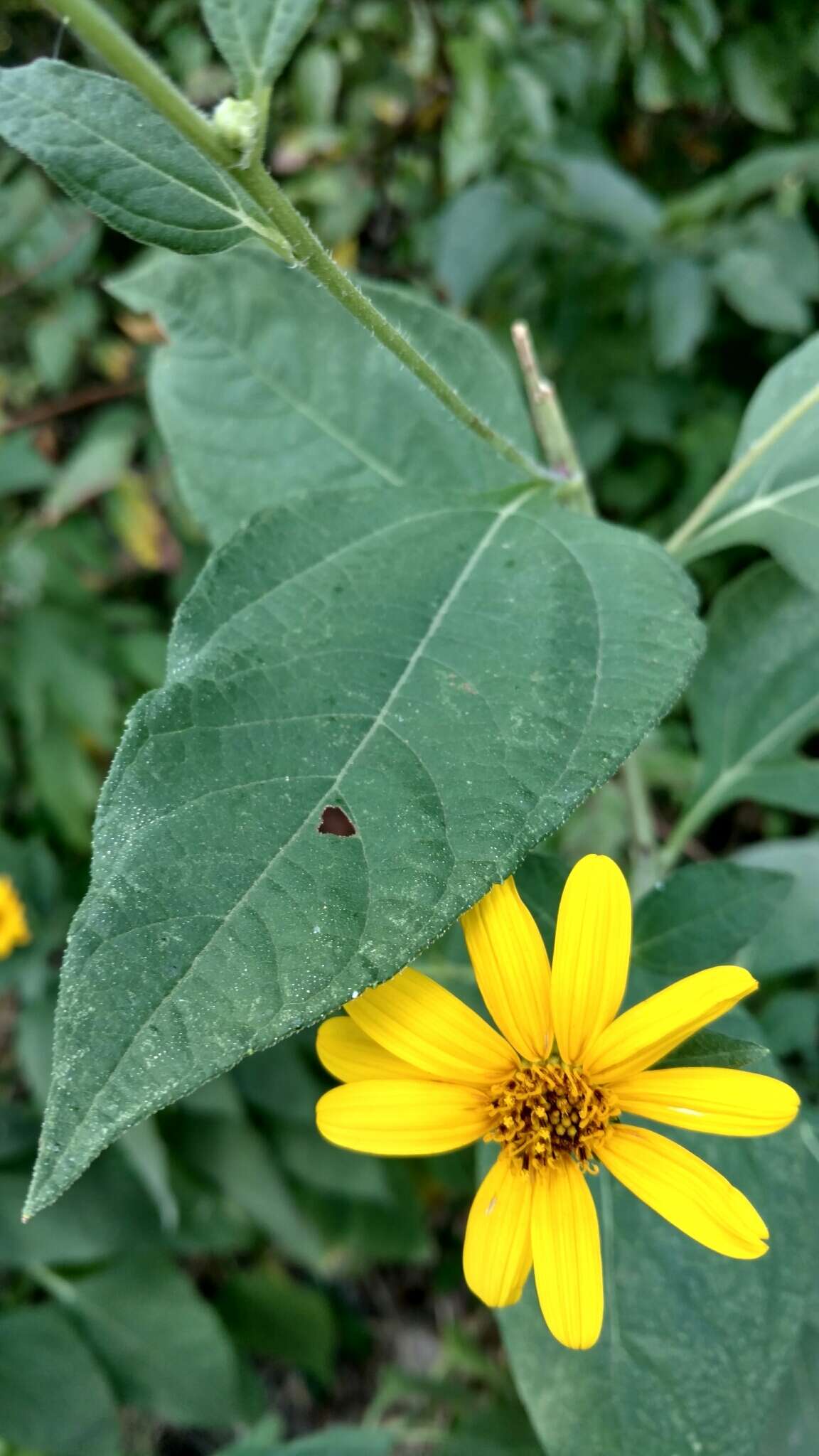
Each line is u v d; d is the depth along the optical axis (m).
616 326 0.54
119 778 0.18
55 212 0.56
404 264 0.57
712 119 0.57
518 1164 0.21
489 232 0.49
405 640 0.20
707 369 0.56
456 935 0.26
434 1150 0.21
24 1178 0.49
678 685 0.20
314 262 0.20
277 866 0.17
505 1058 0.21
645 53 0.50
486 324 0.54
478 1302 0.63
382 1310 0.66
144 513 0.60
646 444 0.56
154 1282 0.50
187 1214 0.51
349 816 0.18
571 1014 0.20
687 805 0.32
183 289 0.29
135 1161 0.46
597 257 0.52
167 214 0.19
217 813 0.18
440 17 0.50
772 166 0.49
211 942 0.17
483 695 0.20
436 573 0.22
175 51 0.50
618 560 0.22
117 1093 0.15
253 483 0.29
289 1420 0.65
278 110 0.53
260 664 0.20
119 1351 0.49
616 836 0.46
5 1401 0.45
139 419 0.60
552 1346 0.24
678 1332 0.23
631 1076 0.21
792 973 0.44
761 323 0.49
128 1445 0.61
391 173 0.54
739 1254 0.20
